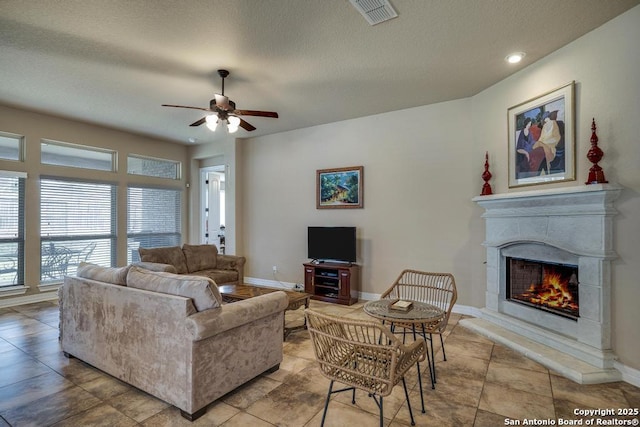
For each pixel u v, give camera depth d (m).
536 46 2.99
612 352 2.59
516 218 3.41
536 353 2.87
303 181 5.63
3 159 4.54
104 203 5.66
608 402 2.22
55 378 2.58
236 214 6.27
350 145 5.13
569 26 2.67
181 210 6.89
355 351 1.92
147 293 2.27
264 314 2.50
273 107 4.58
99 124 5.40
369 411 2.13
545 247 3.16
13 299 4.61
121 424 2.01
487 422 2.02
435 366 2.77
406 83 3.78
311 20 2.59
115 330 2.48
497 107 3.76
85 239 5.41
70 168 5.20
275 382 2.52
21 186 4.74
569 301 3.05
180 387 2.07
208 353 2.11
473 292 4.13
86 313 2.74
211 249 5.48
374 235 4.89
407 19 2.57
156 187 6.41
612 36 2.59
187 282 2.19
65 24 2.63
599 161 2.69
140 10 2.46
